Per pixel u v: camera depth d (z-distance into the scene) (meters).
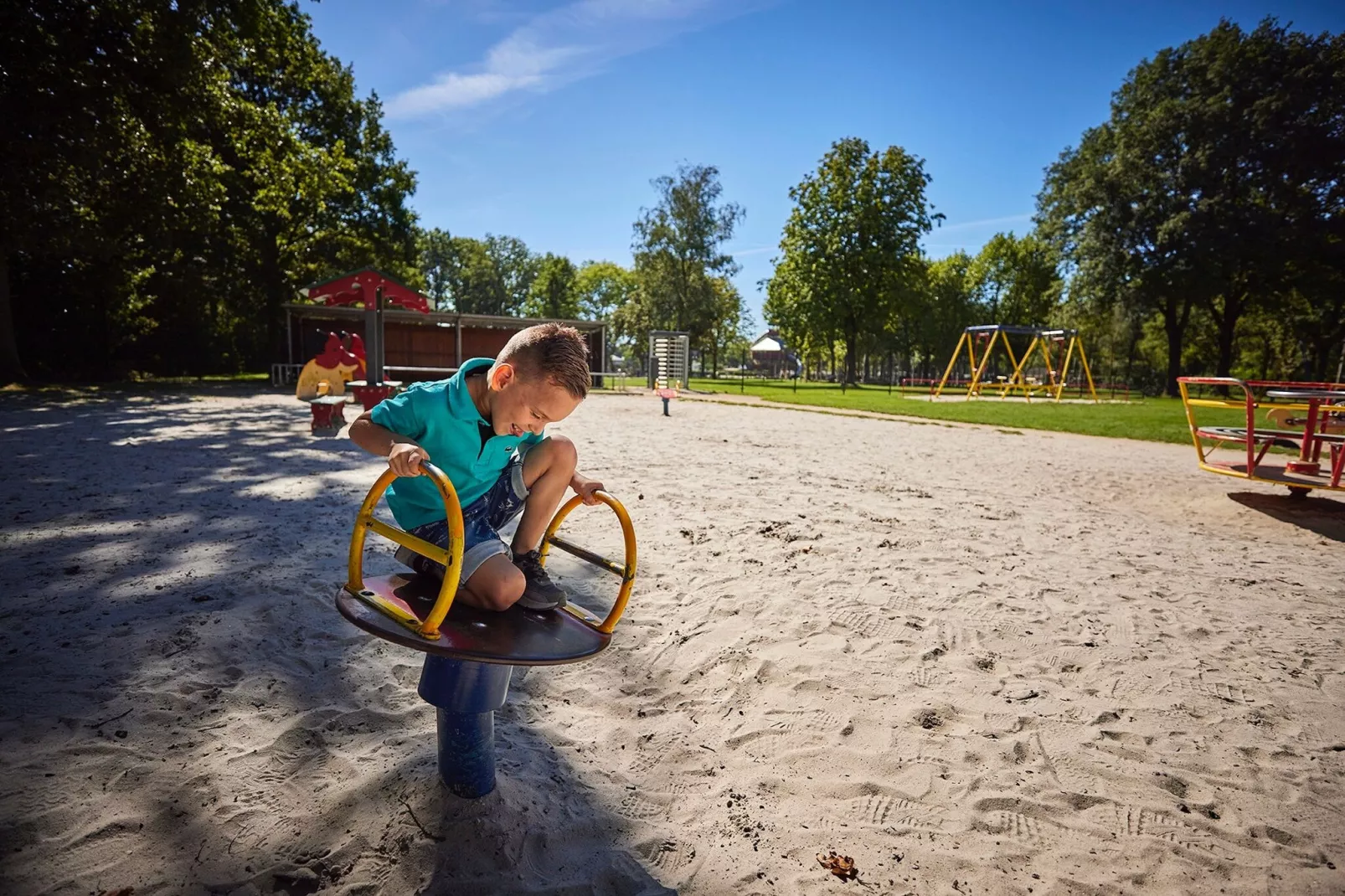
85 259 22.53
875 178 44.59
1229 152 37.16
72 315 24.83
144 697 2.60
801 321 47.59
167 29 16.56
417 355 28.45
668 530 5.41
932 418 17.91
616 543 5.02
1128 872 1.97
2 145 14.95
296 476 6.91
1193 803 2.31
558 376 1.85
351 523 5.17
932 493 7.47
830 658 3.28
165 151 18.69
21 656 2.88
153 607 3.45
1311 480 7.02
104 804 1.99
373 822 1.96
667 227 48.41
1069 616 3.96
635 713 2.72
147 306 28.31
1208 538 6.12
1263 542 6.09
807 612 3.82
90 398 16.27
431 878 1.78
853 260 44.16
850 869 1.92
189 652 2.98
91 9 15.30
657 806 2.17
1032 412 20.36
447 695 1.90
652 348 32.75
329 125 30.23
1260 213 36.53
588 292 85.69
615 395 25.73
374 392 11.69
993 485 8.22
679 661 3.19
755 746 2.53
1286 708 2.99
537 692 2.85
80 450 8.15
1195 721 2.85
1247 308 42.41
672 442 11.05
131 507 5.41
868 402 24.41
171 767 2.19
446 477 1.65
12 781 2.06
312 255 29.20
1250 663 3.43
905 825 2.13
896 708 2.85
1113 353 62.28
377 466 7.68
